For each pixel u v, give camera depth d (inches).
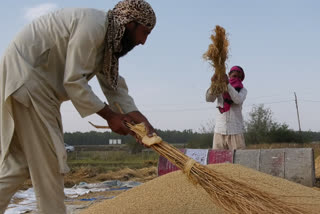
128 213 124.7
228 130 243.8
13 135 109.4
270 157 244.8
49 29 108.3
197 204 129.6
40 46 108.0
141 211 125.3
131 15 109.1
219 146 252.2
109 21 110.0
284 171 240.2
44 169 110.2
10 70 105.6
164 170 267.0
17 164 109.2
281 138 1073.5
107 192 293.1
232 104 242.5
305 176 235.5
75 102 107.3
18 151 111.3
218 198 102.7
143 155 999.0
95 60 111.3
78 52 105.0
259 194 103.0
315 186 239.1
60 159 108.2
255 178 146.7
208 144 879.1
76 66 105.2
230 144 247.6
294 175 237.9
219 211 126.4
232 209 101.4
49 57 108.7
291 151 243.3
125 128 112.6
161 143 109.2
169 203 129.6
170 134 1900.8
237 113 243.6
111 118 111.5
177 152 107.7
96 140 2175.2
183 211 125.5
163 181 145.1
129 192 141.6
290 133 1074.7
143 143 111.2
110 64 112.8
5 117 107.0
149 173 480.1
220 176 104.7
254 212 99.3
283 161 241.8
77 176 473.1
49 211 111.3
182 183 141.7
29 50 107.2
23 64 105.3
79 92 105.9
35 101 105.6
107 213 127.8
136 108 126.2
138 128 111.0
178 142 1898.4
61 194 114.0
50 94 109.1
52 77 110.2
